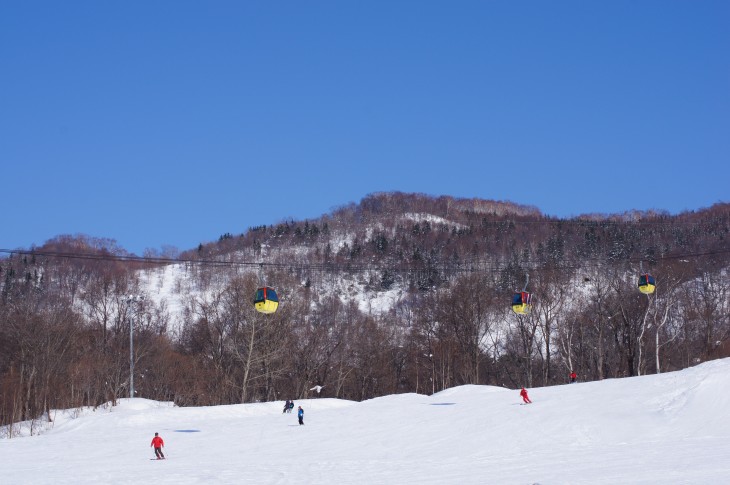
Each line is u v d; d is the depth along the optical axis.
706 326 99.38
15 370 91.50
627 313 92.44
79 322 101.75
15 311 92.88
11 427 69.44
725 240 158.12
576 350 105.94
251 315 89.50
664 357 101.19
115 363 92.38
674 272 100.19
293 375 100.56
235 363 97.62
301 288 106.50
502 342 123.81
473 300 105.50
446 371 109.38
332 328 112.44
